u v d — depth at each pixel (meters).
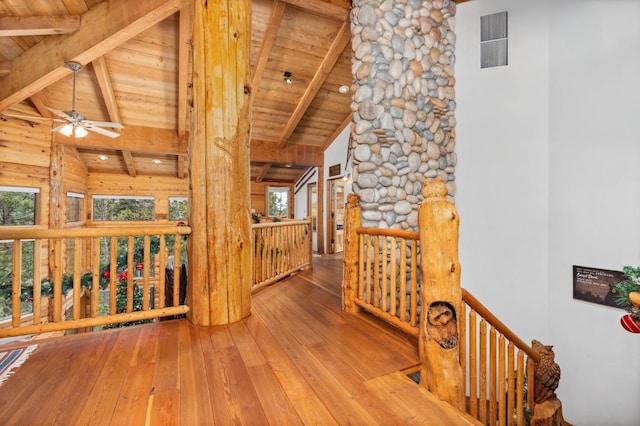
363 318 2.75
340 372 1.83
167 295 3.73
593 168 2.91
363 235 2.84
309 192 8.78
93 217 7.71
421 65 3.36
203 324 2.51
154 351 2.06
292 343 2.21
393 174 3.12
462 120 3.72
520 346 2.20
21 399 1.53
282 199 11.78
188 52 4.28
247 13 2.67
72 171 6.48
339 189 8.39
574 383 3.08
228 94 2.56
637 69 2.64
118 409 1.46
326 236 7.68
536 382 2.49
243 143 2.68
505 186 3.50
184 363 1.91
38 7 3.31
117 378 1.73
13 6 3.23
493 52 3.57
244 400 1.54
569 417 3.12
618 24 2.76
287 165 8.61
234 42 2.58
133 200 8.25
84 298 5.69
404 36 3.24
